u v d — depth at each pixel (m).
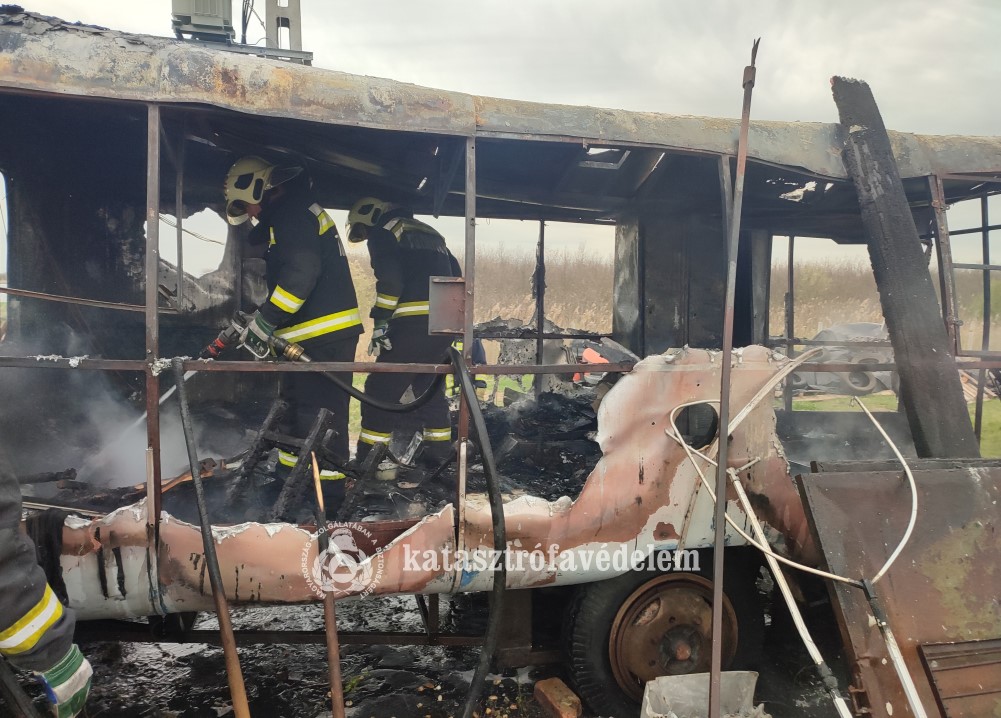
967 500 2.17
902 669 1.70
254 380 3.93
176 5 2.83
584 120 2.29
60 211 3.33
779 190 3.63
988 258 3.59
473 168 2.15
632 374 2.22
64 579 1.94
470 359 2.13
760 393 2.24
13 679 1.58
